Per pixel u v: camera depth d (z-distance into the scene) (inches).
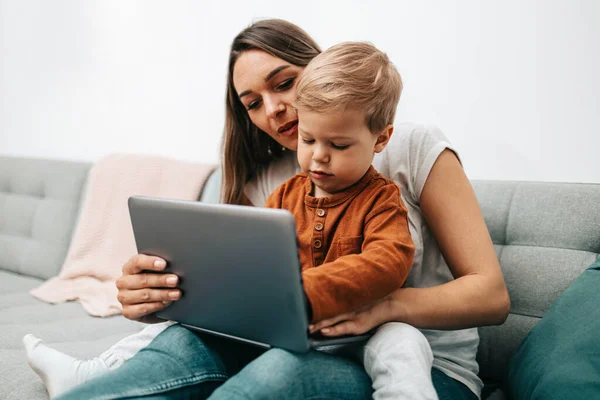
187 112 80.6
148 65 84.5
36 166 84.0
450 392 34.6
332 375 30.3
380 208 34.1
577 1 48.5
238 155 51.5
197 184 65.6
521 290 43.5
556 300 38.1
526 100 52.1
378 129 34.6
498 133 54.2
